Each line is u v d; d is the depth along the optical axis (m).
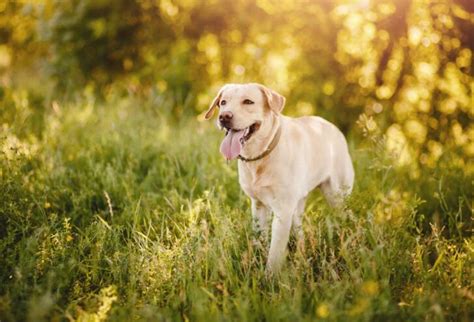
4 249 3.37
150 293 3.04
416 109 5.77
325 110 6.45
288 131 3.68
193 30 7.55
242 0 7.01
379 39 5.90
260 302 2.91
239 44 7.38
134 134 5.42
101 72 8.13
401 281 3.16
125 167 4.97
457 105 5.51
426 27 5.52
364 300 2.59
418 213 4.34
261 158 3.55
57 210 4.19
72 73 7.98
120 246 3.53
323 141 4.02
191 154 5.19
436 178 4.71
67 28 7.68
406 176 4.89
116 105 6.69
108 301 2.66
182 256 3.25
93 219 4.05
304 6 6.51
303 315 2.76
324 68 6.45
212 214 3.85
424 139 5.61
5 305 2.73
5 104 6.15
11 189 3.99
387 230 3.57
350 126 6.33
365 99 6.29
